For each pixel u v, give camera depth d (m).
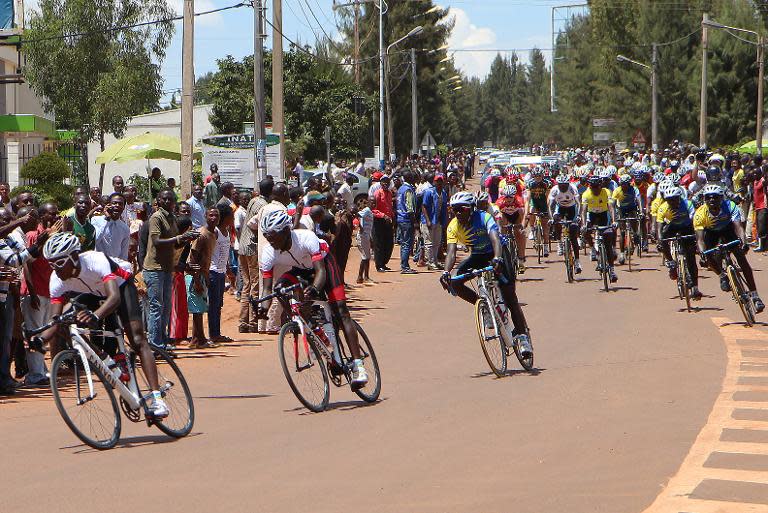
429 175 32.22
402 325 21.23
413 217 31.39
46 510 8.54
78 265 10.80
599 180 25.61
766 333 18.42
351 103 71.81
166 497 8.88
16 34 34.78
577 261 27.48
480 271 15.13
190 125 29.86
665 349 16.95
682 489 8.68
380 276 30.70
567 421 11.77
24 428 12.32
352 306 24.20
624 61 99.44
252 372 16.31
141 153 35.81
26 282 15.30
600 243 25.50
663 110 92.81
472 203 15.05
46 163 38.03
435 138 115.50
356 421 12.21
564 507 8.30
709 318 20.33
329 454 10.50
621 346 17.42
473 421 11.97
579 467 9.67
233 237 24.20
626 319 20.66
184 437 11.65
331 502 8.63
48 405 13.98
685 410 12.20
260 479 9.49
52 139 55.06
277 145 35.25
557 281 27.69
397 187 33.97
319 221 19.02
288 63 68.56
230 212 19.11
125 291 11.29
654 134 85.38
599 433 11.08
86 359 10.96
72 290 11.09
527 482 9.17
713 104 90.19
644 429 11.19
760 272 27.98
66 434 11.91
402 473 9.62
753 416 11.68
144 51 48.59
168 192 17.52
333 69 76.56
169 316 17.97
